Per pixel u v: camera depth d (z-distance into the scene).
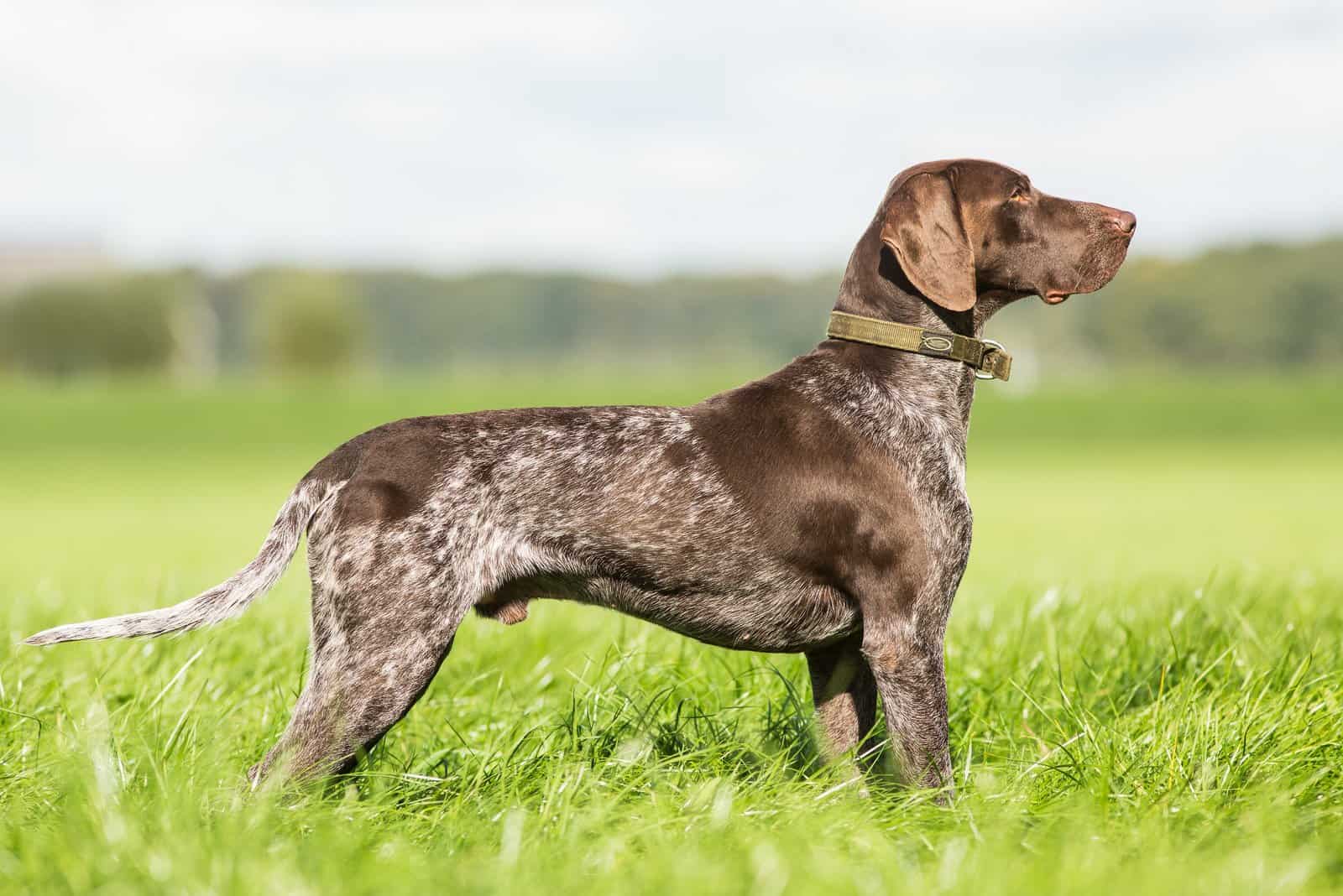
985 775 6.29
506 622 6.61
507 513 6.32
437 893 4.74
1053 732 7.20
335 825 5.47
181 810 5.41
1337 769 6.20
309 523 6.32
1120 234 6.89
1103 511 29.17
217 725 6.54
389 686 6.06
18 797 5.85
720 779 6.02
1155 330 105.50
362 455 6.34
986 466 45.25
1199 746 6.36
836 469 6.51
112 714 6.92
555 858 5.16
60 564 19.17
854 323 6.93
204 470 46.12
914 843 5.41
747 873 4.89
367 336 132.75
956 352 6.82
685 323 135.38
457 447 6.34
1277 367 103.00
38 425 58.69
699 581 6.51
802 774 6.57
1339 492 34.31
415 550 6.10
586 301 136.75
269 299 128.00
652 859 5.05
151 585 13.79
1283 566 16.06
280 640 9.08
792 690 7.19
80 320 123.50
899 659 6.39
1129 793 6.06
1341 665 7.88
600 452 6.47
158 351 125.38
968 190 6.88
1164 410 61.56
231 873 4.73
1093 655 8.44
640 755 6.34
